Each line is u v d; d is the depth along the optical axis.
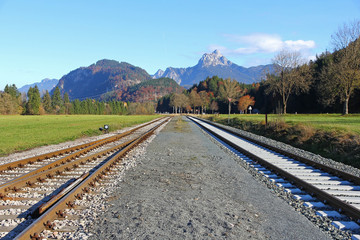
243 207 5.57
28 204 5.45
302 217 5.07
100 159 10.75
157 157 11.55
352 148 12.10
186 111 193.38
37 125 36.22
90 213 5.06
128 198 6.06
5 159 11.34
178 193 6.48
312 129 17.30
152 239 4.08
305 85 64.38
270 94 90.94
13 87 143.62
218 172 8.86
